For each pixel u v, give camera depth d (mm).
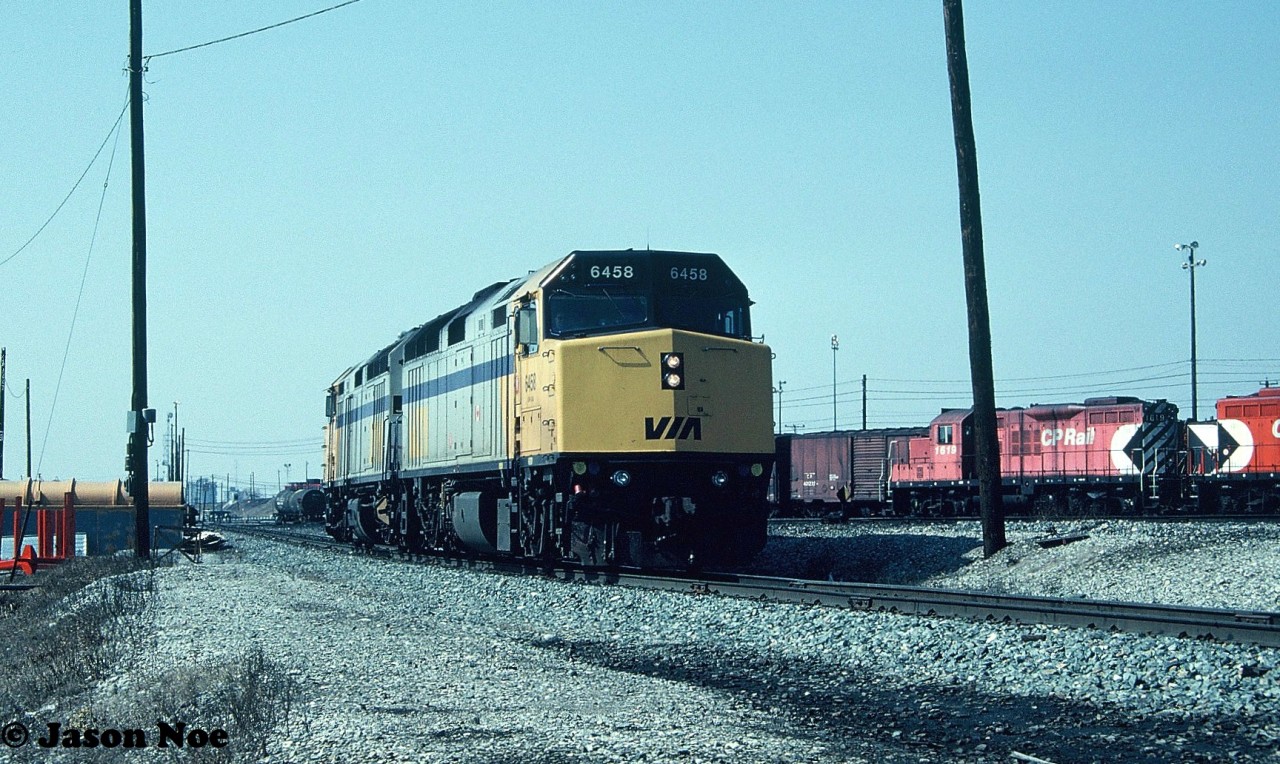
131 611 18875
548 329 21922
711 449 21453
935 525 30781
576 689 12008
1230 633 12797
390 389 34094
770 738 9609
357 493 39812
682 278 22281
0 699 13859
